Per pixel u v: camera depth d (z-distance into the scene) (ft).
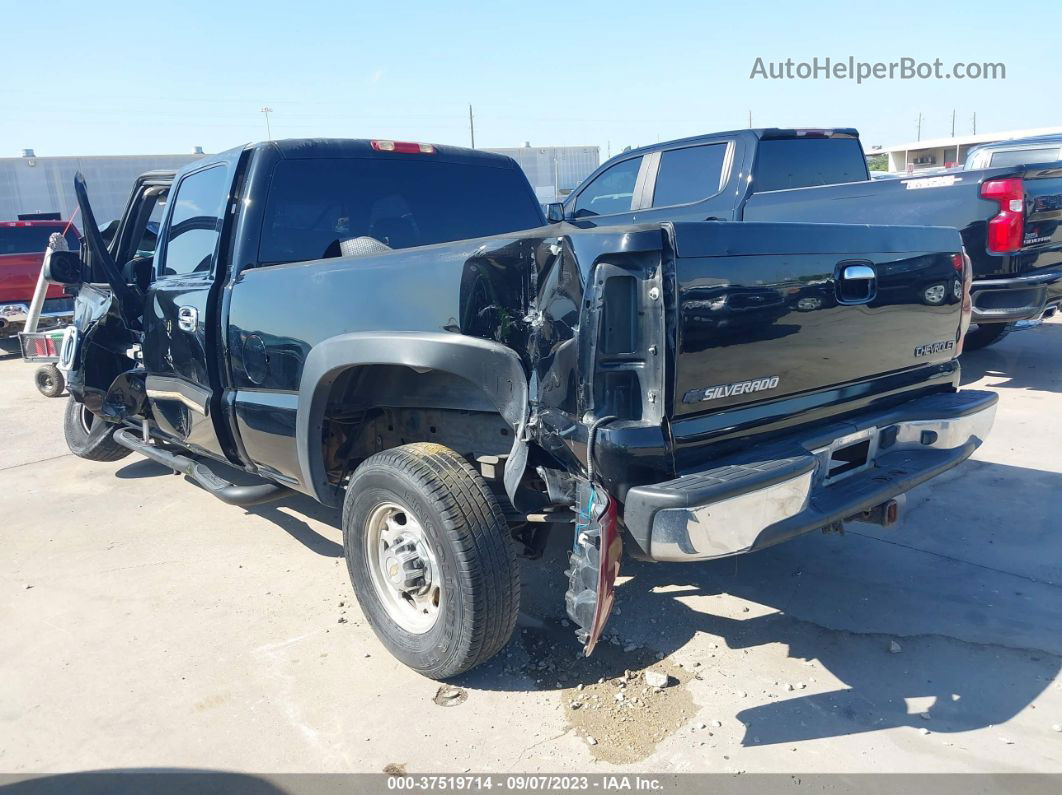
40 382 28.96
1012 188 20.67
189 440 14.55
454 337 9.17
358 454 12.16
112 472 19.92
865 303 10.13
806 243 9.34
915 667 10.09
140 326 16.79
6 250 42.91
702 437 8.55
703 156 24.26
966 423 10.91
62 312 41.47
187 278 13.76
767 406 9.28
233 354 12.57
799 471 8.59
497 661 10.58
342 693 10.05
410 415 11.54
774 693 9.68
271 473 12.89
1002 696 9.46
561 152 142.10
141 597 12.87
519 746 8.92
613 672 10.27
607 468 8.10
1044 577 12.19
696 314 8.18
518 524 10.67
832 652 10.50
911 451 10.87
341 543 14.76
